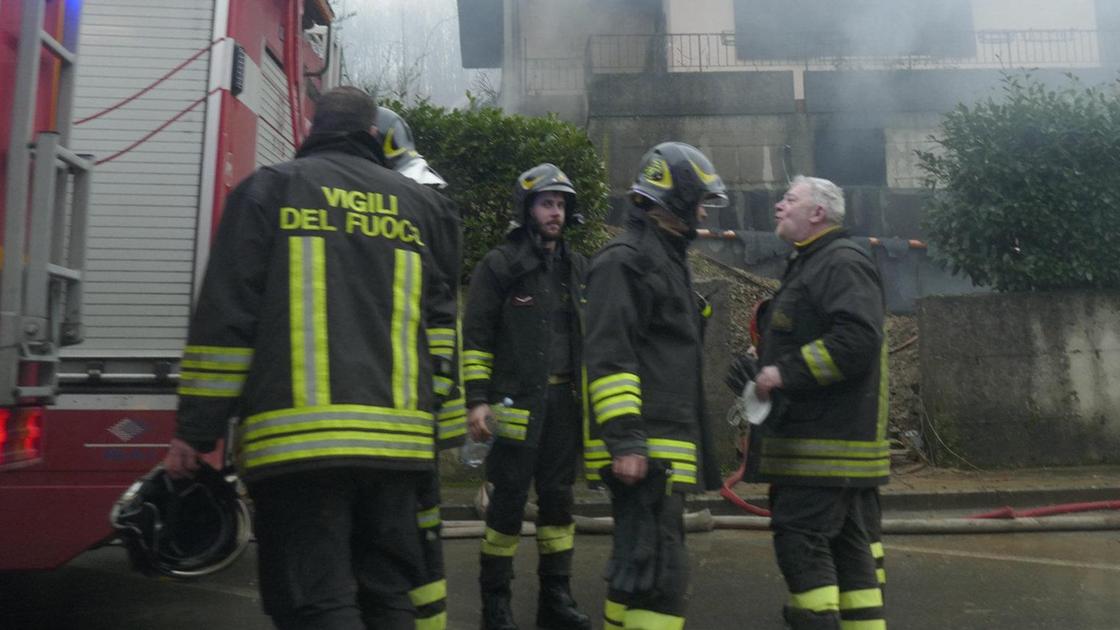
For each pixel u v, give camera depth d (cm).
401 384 240
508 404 390
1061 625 394
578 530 594
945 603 430
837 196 340
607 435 277
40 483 362
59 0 291
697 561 521
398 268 248
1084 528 596
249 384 231
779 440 325
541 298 401
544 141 738
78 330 299
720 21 1405
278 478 232
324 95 266
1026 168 759
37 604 437
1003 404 746
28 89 265
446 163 727
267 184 240
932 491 660
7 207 260
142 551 317
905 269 1096
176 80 396
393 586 250
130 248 383
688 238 309
